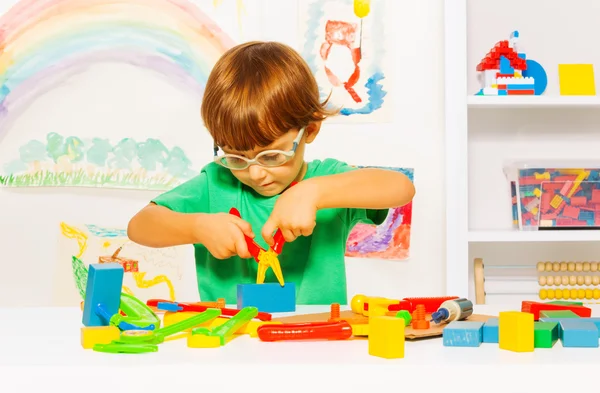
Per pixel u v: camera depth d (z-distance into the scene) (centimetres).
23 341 58
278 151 92
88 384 47
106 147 183
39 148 183
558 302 76
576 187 163
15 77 182
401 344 50
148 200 183
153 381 47
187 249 181
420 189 182
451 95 165
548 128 187
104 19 182
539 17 186
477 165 187
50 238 183
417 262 181
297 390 47
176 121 183
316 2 181
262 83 94
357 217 113
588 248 187
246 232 84
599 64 186
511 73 168
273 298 75
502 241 175
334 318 64
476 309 79
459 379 47
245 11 182
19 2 182
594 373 47
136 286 181
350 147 181
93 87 183
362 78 181
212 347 55
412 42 181
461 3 163
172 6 182
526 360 49
